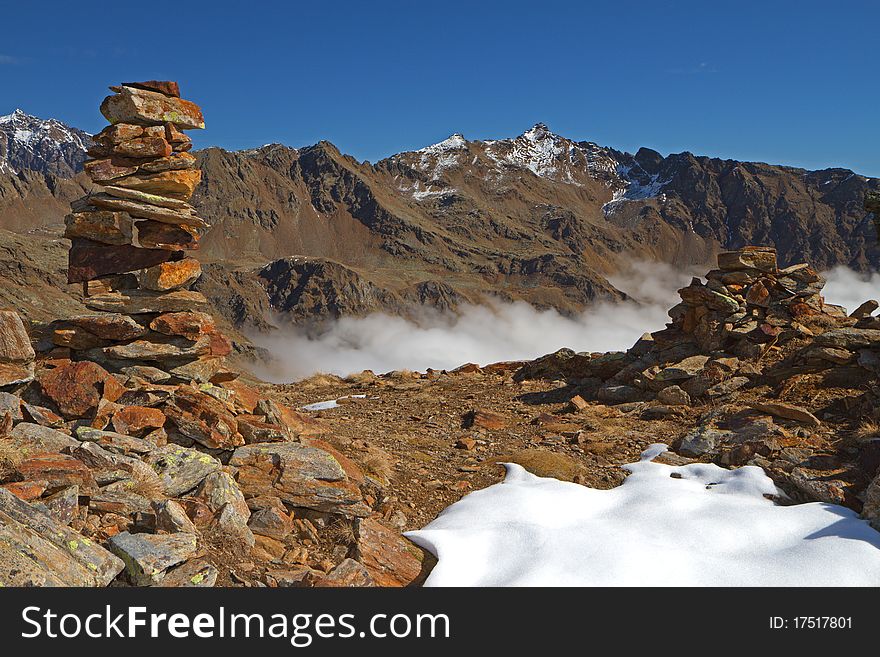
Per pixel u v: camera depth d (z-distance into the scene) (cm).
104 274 1298
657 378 2078
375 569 948
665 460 1464
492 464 1462
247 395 1450
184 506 995
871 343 1828
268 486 1099
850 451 1346
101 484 992
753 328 2138
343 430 1752
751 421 1584
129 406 1177
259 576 896
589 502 1209
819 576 891
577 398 2095
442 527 1101
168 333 1315
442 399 2341
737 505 1134
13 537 782
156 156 1309
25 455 998
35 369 1248
